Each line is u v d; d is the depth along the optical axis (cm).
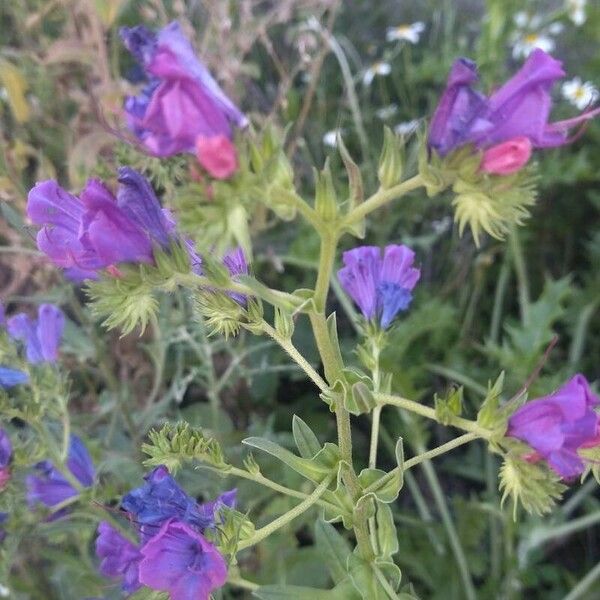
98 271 18
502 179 16
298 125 41
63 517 26
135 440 31
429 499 40
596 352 43
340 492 20
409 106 52
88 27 37
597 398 18
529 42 50
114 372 38
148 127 15
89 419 32
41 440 24
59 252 18
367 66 50
